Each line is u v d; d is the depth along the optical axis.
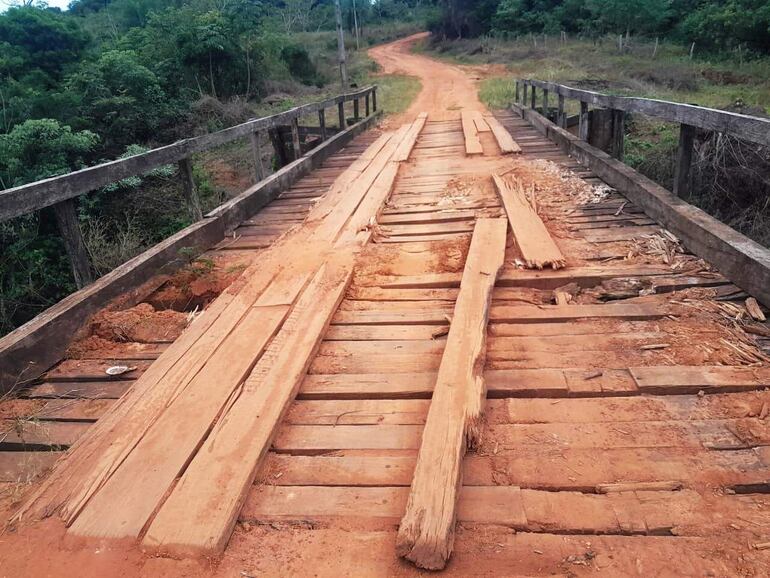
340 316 3.69
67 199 3.97
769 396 2.66
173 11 22.86
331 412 2.72
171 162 5.29
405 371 3.02
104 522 2.09
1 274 7.03
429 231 5.27
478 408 2.56
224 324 3.51
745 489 2.16
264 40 25.59
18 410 2.94
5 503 2.27
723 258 3.89
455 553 1.94
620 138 7.09
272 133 12.48
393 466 2.34
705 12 28.70
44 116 14.02
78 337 3.62
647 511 2.07
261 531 2.07
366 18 68.06
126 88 15.78
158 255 4.59
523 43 39.09
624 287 3.87
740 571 1.82
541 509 2.10
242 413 2.62
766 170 7.61
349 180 7.32
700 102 15.73
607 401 2.71
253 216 6.34
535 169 7.35
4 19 19.70
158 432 2.54
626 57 27.23
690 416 2.57
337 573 1.88
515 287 4.02
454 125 13.34
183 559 1.95
